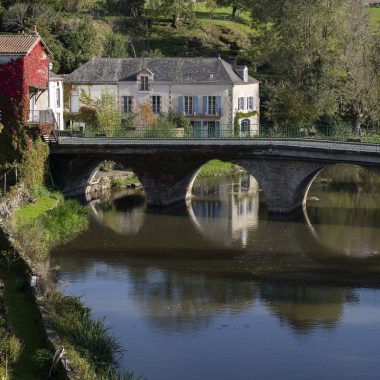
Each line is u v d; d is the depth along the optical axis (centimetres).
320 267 5025
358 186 8338
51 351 2825
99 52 11469
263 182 6769
